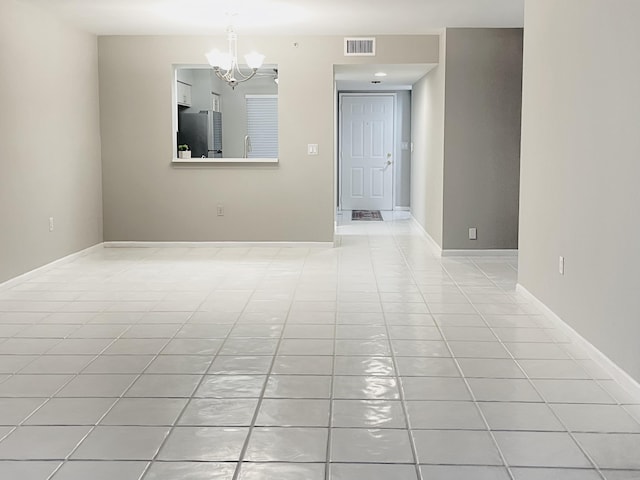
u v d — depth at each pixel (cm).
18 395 319
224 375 346
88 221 723
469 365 362
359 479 239
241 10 598
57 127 642
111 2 567
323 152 752
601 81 354
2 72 538
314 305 495
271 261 680
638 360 311
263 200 761
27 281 579
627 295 323
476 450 262
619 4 329
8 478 240
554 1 436
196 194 760
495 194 705
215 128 1063
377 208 1185
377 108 1165
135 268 640
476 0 556
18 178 568
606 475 242
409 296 525
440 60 718
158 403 309
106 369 355
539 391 324
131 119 748
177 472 245
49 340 407
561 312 426
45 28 612
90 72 721
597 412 299
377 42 727
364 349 390
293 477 241
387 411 300
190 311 477
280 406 306
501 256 711
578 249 393
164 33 721
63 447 264
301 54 735
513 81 691
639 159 307
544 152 461
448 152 700
